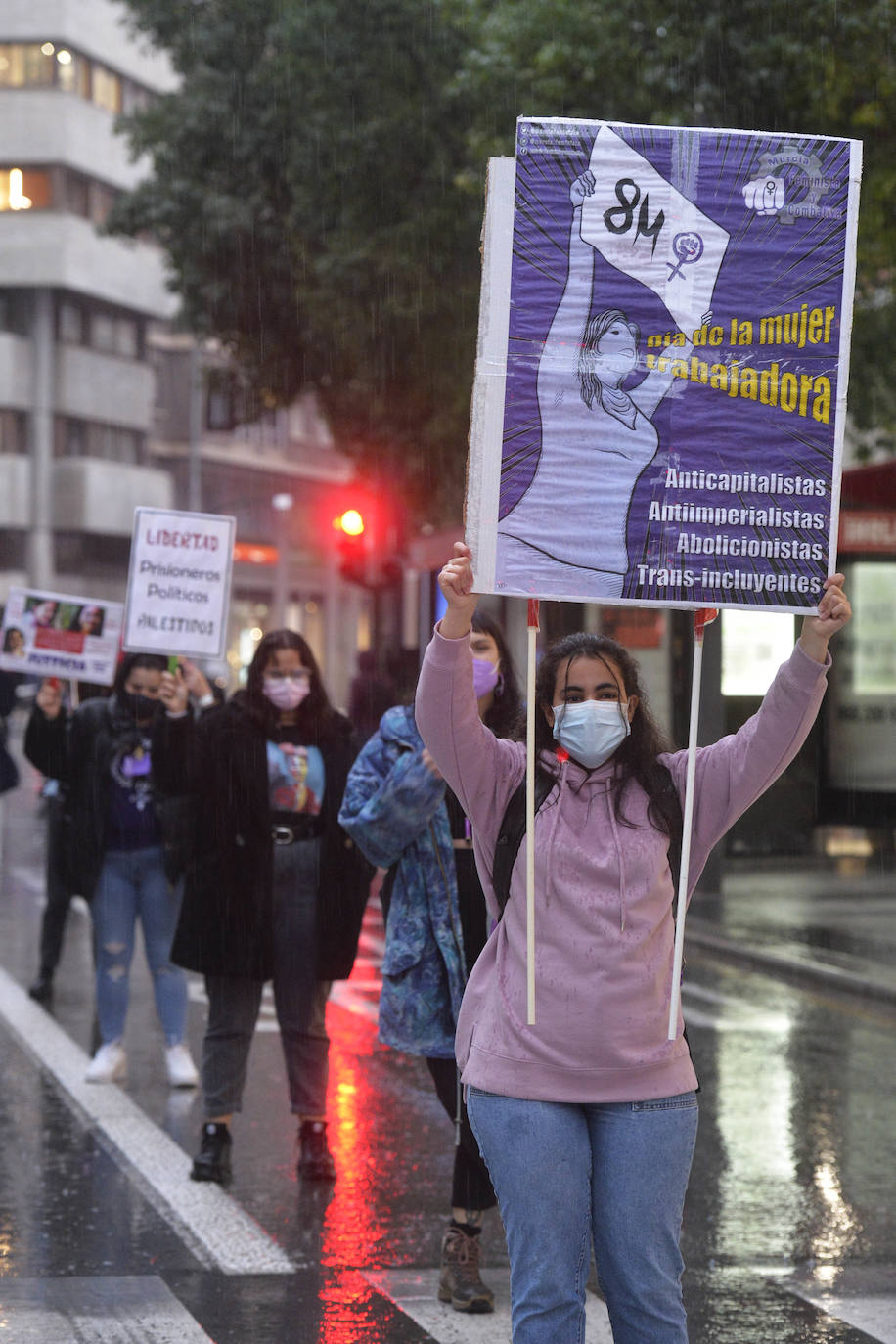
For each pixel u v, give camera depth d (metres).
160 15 29.80
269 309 29.58
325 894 6.76
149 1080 8.61
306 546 66.50
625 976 3.72
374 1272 5.73
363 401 29.12
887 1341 5.14
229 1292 5.50
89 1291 5.46
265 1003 11.20
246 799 6.71
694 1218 6.47
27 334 54.19
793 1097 8.45
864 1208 6.60
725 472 3.89
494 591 3.83
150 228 30.44
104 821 8.39
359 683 21.92
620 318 3.87
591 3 15.76
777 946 12.84
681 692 17.62
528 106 16.47
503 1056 3.74
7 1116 7.86
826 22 14.36
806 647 3.80
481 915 5.61
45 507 54.25
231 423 32.69
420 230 23.19
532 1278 3.66
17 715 39.88
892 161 14.77
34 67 53.22
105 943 8.50
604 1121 3.74
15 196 53.50
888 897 15.77
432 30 23.25
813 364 3.91
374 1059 9.30
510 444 3.85
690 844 3.80
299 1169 6.88
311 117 24.16
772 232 3.91
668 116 15.34
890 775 18.97
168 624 7.80
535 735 4.00
